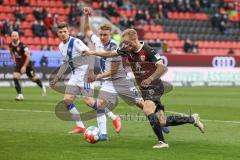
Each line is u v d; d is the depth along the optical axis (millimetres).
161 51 71812
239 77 71938
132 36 20328
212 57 70250
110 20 75688
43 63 61750
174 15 84188
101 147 20438
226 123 28797
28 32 72062
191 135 24109
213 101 44656
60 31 25328
